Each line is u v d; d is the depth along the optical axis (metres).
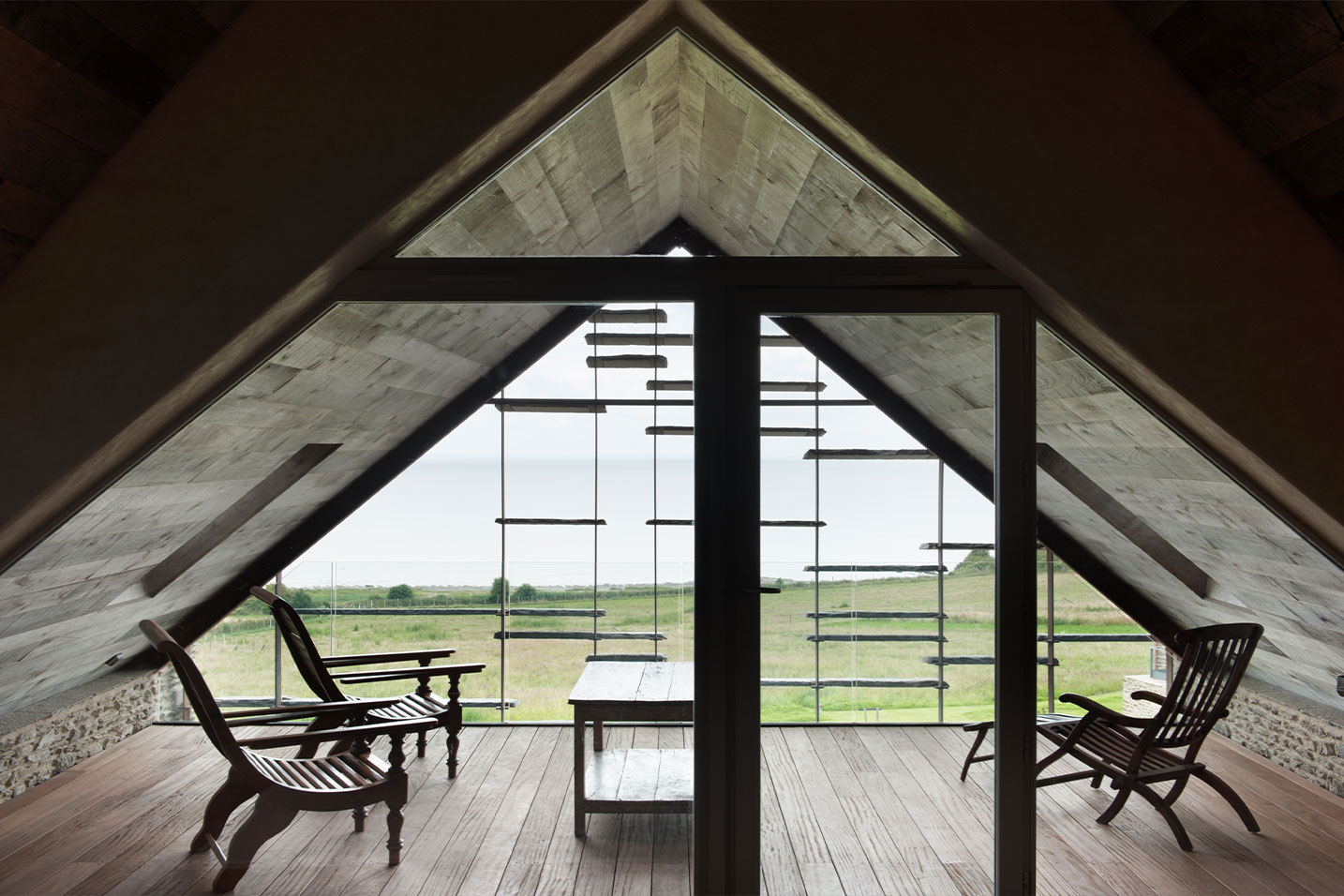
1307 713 3.57
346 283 2.36
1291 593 2.94
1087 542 3.80
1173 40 2.01
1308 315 2.07
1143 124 2.08
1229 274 2.08
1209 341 2.09
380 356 2.93
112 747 3.99
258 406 2.68
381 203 2.08
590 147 2.48
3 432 2.03
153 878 2.76
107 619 3.46
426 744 3.89
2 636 2.91
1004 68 2.09
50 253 2.04
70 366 2.05
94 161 2.02
